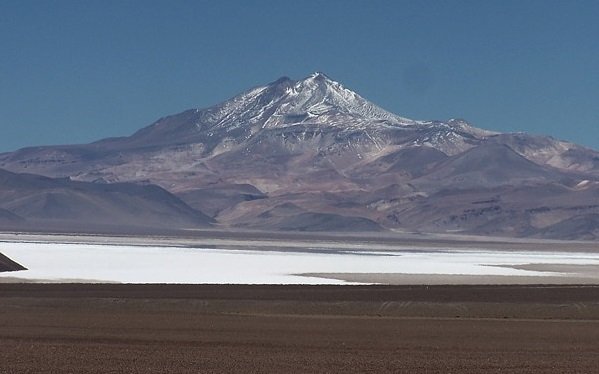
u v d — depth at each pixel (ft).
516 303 427.33
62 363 260.62
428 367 264.31
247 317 377.91
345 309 412.36
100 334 320.91
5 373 245.24
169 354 279.90
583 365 270.67
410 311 410.72
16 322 349.41
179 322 357.20
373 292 466.29
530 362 274.98
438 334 337.31
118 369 253.03
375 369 260.01
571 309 416.05
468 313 409.28
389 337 327.88
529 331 349.00
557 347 309.42
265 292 459.73
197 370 253.24
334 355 284.20
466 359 279.28
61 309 393.91
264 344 305.53
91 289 464.24
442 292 469.16
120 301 411.13
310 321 369.09
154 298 426.92
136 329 335.88
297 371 254.47
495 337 331.98
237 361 269.03
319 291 467.93
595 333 346.54
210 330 337.31
